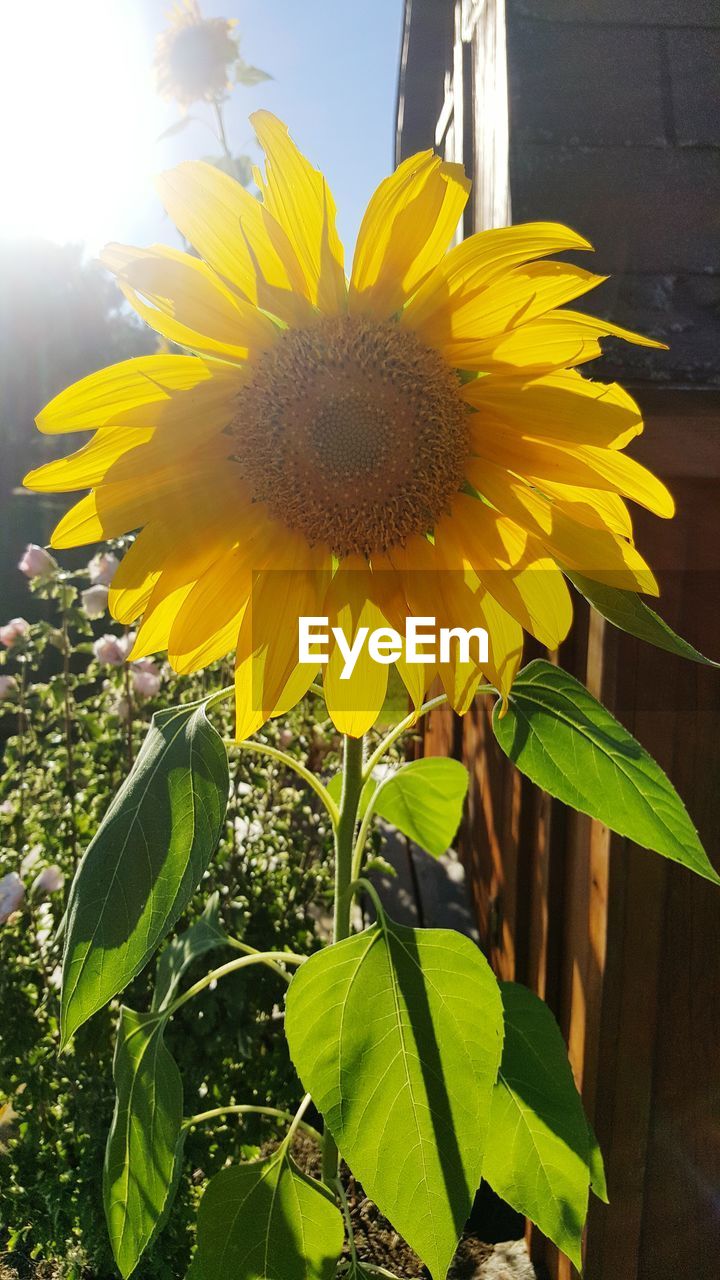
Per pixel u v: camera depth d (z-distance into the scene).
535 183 0.50
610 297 0.49
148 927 0.36
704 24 0.54
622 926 0.60
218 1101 0.81
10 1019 0.76
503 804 0.96
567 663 0.71
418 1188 0.36
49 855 0.84
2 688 0.93
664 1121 0.62
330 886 0.96
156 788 0.39
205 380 0.39
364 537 0.40
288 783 1.10
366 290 0.38
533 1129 0.49
